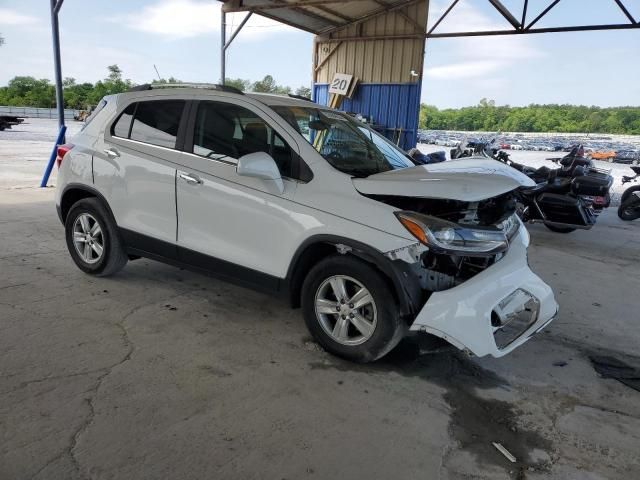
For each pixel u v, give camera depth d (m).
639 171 10.71
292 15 13.34
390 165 4.02
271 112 3.67
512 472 2.47
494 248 3.10
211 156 3.82
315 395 3.01
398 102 13.99
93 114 4.66
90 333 3.59
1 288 4.31
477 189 3.06
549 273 6.04
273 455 2.46
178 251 4.01
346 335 3.39
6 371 3.03
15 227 6.39
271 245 3.52
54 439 2.46
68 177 4.59
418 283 3.12
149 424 2.62
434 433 2.73
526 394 3.21
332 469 2.39
